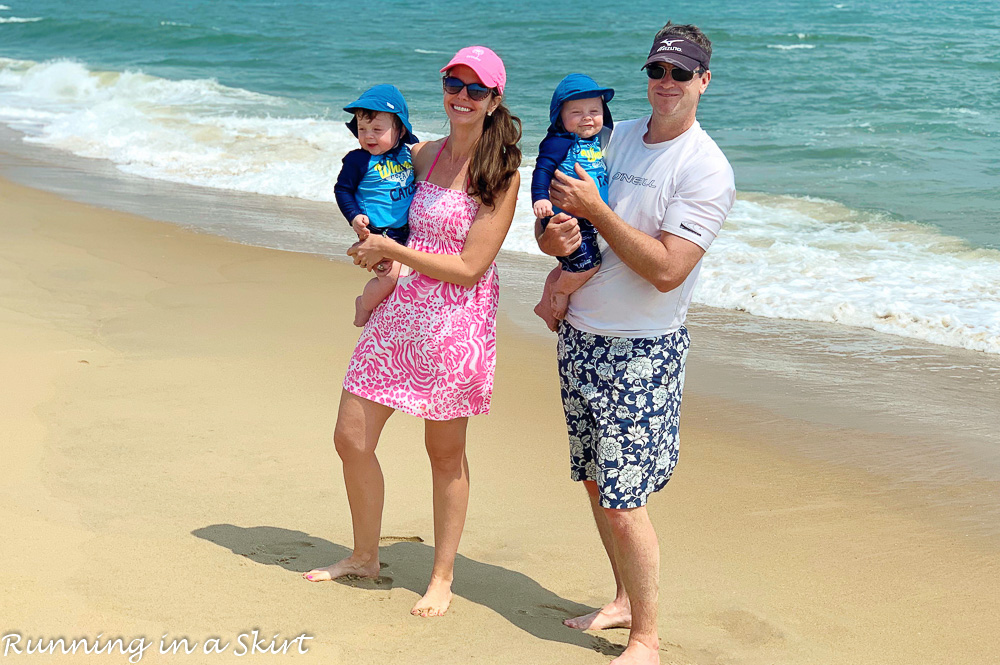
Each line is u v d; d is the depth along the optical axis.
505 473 4.67
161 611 3.07
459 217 3.27
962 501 4.50
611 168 3.20
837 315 7.60
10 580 3.13
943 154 13.93
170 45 30.88
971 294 7.89
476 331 3.35
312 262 8.77
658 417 3.08
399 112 3.32
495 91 3.21
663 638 3.29
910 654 3.23
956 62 23.53
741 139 15.56
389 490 4.39
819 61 24.67
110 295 7.30
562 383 3.25
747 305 7.95
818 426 5.47
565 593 3.61
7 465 4.13
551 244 2.99
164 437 4.66
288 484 4.28
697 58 2.96
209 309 7.08
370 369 3.38
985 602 3.60
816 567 3.86
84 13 42.06
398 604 3.37
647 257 2.89
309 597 3.31
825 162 13.65
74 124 16.59
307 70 24.70
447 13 42.19
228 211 11.06
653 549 3.08
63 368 5.49
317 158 13.95
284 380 5.63
